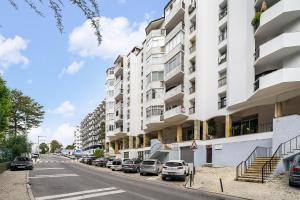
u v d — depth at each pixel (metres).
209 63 40.34
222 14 39.31
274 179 21.77
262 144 29.78
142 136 62.88
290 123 24.61
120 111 70.81
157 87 50.47
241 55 33.47
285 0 26.45
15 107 63.66
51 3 3.90
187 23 44.53
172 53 46.31
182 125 45.91
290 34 26.12
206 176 28.14
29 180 23.83
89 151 140.50
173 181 27.12
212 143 37.41
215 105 38.75
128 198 15.23
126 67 70.19
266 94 29.45
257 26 30.25
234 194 18.22
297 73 25.69
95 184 21.38
